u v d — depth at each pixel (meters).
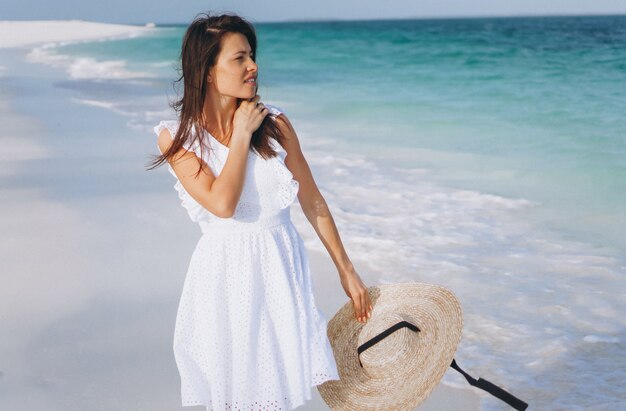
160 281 5.03
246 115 2.52
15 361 4.01
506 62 21.95
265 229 2.65
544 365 3.89
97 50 32.38
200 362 2.72
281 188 2.61
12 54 29.69
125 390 3.72
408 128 11.14
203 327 2.67
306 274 2.76
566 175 7.84
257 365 2.66
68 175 7.79
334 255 2.94
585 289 4.81
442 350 2.79
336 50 30.84
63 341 4.22
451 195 7.09
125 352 4.10
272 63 24.70
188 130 2.61
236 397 2.67
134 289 4.91
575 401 3.55
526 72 18.98
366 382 2.90
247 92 2.56
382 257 5.43
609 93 13.86
